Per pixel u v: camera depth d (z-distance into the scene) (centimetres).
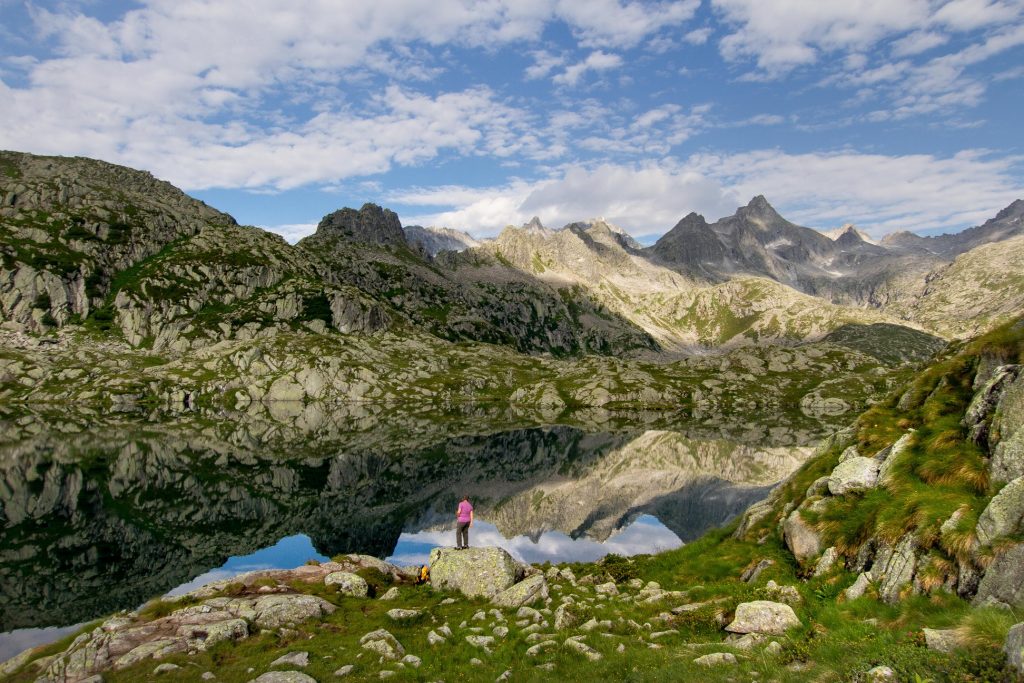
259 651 2159
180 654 2117
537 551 5784
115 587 4616
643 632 2147
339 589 3053
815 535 2455
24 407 17312
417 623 2520
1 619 3991
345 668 1945
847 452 2948
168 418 16725
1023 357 2283
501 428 16312
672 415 19512
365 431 15200
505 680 1789
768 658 1562
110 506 7212
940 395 2744
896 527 1959
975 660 1094
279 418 17650
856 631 1587
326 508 7512
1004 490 1550
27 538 5950
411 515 7331
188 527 6438
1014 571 1360
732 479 9450
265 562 5256
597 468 10956
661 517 7262
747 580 2581
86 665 2094
